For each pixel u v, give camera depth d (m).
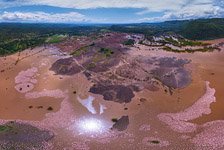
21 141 69.12
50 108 87.81
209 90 98.81
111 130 75.19
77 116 82.88
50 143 68.69
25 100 94.50
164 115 82.88
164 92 97.12
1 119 82.00
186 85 102.31
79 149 66.38
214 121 79.19
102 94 95.06
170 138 71.06
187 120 80.19
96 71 110.88
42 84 105.31
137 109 86.38
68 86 102.31
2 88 104.12
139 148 66.69
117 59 120.44
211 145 67.56
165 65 116.38
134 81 102.75
